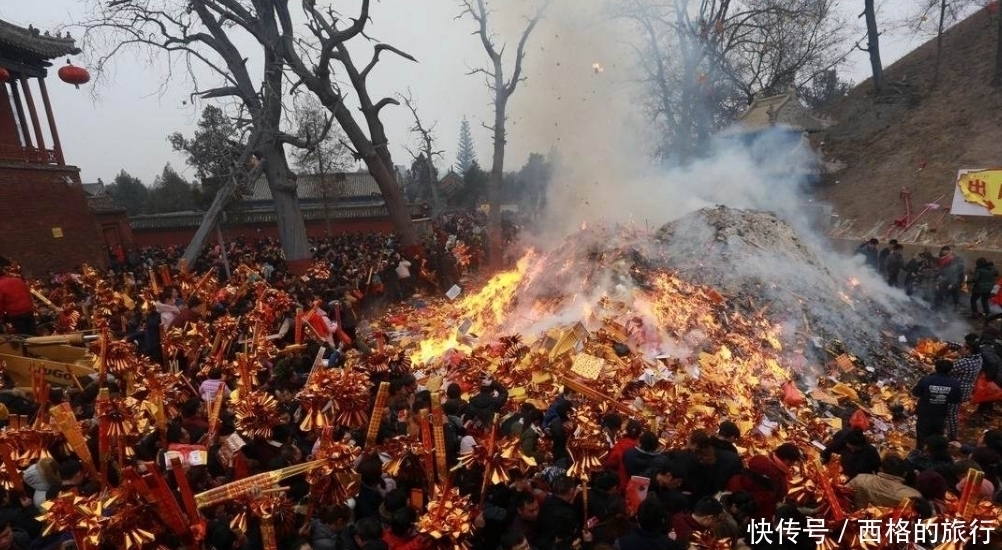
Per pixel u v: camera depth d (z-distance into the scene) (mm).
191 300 11062
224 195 20828
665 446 6590
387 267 18469
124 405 5395
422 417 5047
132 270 24516
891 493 4859
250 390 6660
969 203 22500
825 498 4559
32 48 24844
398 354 7676
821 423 8430
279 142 23109
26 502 5031
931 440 5977
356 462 5199
